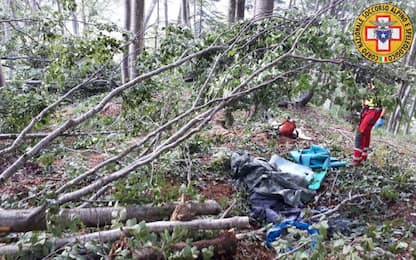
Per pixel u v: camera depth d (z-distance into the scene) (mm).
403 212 4078
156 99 4316
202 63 3686
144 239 2172
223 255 2703
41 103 3922
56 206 2123
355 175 4930
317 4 8812
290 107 8922
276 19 3447
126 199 2662
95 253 2260
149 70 4000
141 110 4281
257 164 4582
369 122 4941
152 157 2361
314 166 5203
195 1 13086
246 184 4430
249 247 3115
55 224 2168
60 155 4211
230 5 8352
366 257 1999
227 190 4340
